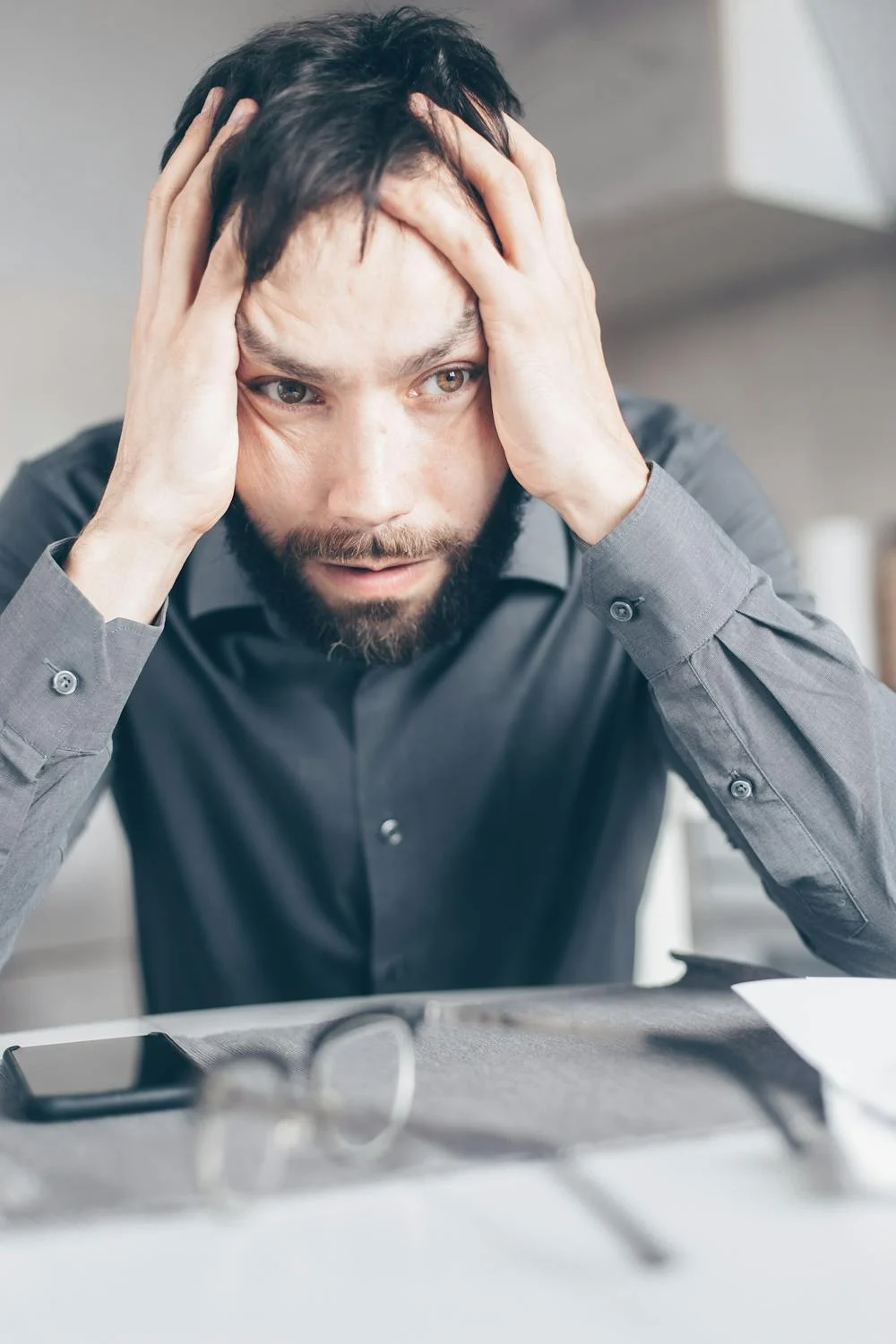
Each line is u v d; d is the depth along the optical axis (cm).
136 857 99
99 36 198
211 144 65
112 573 66
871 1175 38
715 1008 59
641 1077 48
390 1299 32
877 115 193
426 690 91
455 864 93
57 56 198
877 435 217
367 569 69
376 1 73
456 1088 47
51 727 66
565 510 68
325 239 60
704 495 98
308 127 59
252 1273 34
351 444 65
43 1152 41
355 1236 36
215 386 65
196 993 98
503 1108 44
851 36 185
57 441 254
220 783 94
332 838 92
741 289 237
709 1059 50
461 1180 40
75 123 204
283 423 66
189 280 65
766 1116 43
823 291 223
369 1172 39
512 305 63
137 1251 35
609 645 95
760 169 184
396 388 64
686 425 101
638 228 203
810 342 226
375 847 92
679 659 69
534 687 93
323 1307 32
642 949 136
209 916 96
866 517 220
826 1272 33
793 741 70
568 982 96
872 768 69
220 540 89
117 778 98
